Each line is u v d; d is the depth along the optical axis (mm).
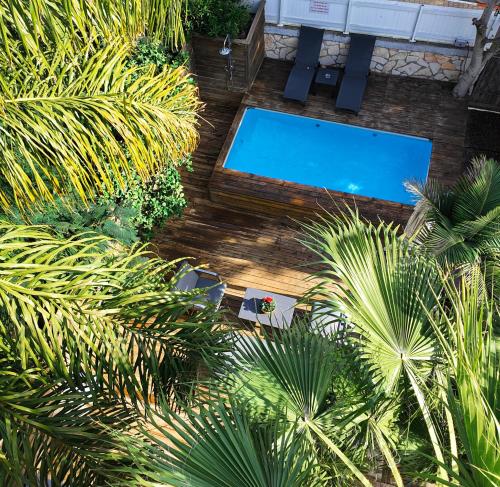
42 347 3150
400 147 9781
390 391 3467
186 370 3715
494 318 3371
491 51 8922
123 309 3422
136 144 3602
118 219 6402
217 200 9117
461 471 2141
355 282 3613
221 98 10367
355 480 3338
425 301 3625
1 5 2998
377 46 9961
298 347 3498
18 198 3475
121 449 3180
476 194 5754
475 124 9719
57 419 3189
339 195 8852
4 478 2984
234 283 8281
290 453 2668
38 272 3145
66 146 3361
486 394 2361
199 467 2605
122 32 3596
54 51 3617
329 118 10000
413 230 6168
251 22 9797
